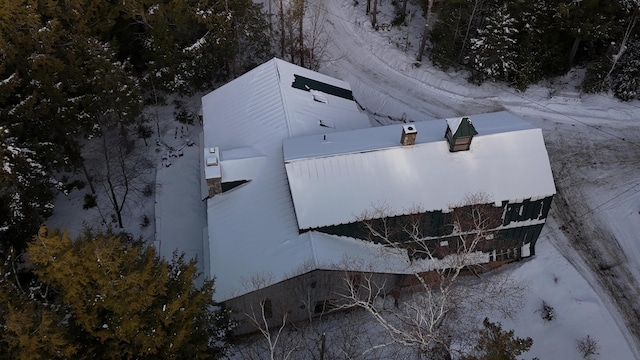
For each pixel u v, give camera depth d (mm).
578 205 41562
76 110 39312
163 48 45375
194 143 47625
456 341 32531
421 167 34156
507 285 36656
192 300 25016
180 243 40125
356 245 33906
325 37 58125
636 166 43969
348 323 34938
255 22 49281
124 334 22172
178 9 44219
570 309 35594
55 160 38812
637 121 47406
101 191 44094
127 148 46969
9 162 32562
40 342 20344
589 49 51469
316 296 33531
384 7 61094
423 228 34312
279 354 33406
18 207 33562
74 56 39625
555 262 38000
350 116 42438
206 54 47781
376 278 33906
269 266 32031
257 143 38531
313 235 32688
